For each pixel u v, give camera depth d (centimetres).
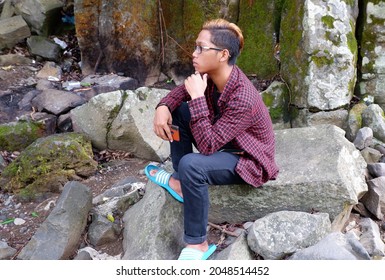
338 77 371
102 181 350
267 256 257
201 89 248
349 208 292
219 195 288
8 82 441
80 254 280
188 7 431
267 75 422
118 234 301
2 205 336
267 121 265
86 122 377
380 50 390
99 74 454
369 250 273
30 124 383
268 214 273
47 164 342
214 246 267
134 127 364
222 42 247
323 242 251
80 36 443
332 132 323
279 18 415
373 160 346
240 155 264
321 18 371
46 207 329
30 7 499
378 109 372
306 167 289
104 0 432
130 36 436
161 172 292
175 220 288
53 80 447
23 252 280
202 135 245
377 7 385
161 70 453
